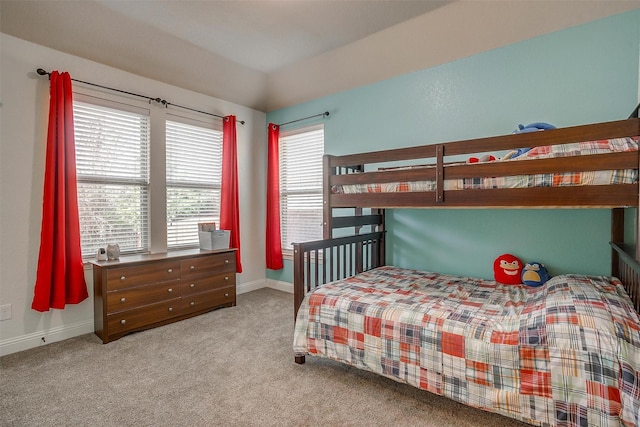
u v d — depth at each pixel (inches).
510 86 102.7
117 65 118.1
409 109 124.1
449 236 116.0
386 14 101.0
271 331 112.7
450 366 65.4
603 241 90.0
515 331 61.6
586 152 61.9
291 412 68.1
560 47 94.3
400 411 68.4
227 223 149.8
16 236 98.3
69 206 103.5
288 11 99.5
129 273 109.3
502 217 105.2
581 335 55.1
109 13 99.5
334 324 81.9
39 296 97.8
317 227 155.4
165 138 134.6
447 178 77.7
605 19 88.0
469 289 91.7
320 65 134.4
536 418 56.7
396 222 128.3
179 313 123.0
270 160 164.9
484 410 64.1
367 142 135.9
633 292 64.7
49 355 94.5
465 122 111.4
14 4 90.0
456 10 97.7
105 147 118.2
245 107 164.7
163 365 88.4
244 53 127.2
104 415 66.9
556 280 83.4
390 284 96.7
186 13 100.7
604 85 88.6
